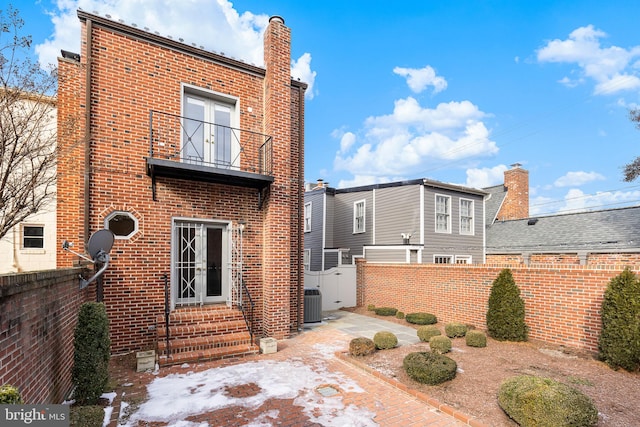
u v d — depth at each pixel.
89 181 6.37
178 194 7.24
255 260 8.14
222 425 3.86
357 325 9.48
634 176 12.95
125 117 6.79
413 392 4.64
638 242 12.38
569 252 13.60
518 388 3.75
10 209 5.38
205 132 7.91
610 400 4.14
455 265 9.05
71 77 6.25
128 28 6.83
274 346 6.82
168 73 7.30
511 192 20.16
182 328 6.61
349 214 17.81
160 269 6.93
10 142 5.02
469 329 7.95
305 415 4.11
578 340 6.20
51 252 7.78
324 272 12.66
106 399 4.46
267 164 8.20
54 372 3.83
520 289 7.20
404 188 15.24
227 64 8.03
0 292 2.37
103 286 6.35
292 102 9.34
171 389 4.86
